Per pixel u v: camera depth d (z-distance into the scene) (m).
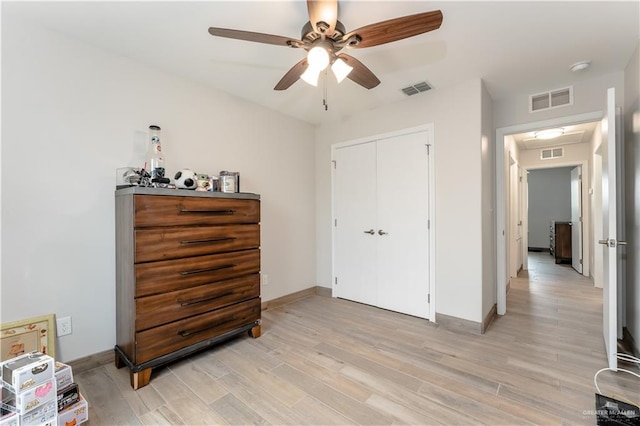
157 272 2.04
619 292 2.62
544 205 8.75
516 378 1.98
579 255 5.53
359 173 3.72
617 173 2.65
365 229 3.67
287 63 2.50
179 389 1.90
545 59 2.42
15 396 1.38
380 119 3.50
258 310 2.72
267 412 1.67
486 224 2.97
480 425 1.55
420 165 3.18
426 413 1.65
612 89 2.12
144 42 2.17
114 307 2.28
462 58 2.40
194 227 2.25
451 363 2.19
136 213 1.94
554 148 5.53
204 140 2.89
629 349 2.42
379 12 1.83
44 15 1.86
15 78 1.87
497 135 3.31
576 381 1.94
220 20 1.93
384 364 2.19
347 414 1.65
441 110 3.01
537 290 4.31
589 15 1.87
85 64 2.16
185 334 2.18
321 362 2.23
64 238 2.06
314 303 3.72
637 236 2.26
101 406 1.73
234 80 2.81
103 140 2.24
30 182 1.93
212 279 2.37
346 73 1.87
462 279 2.87
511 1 1.74
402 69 2.59
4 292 1.83
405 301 3.30
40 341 1.94
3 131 1.83
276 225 3.63
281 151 3.69
